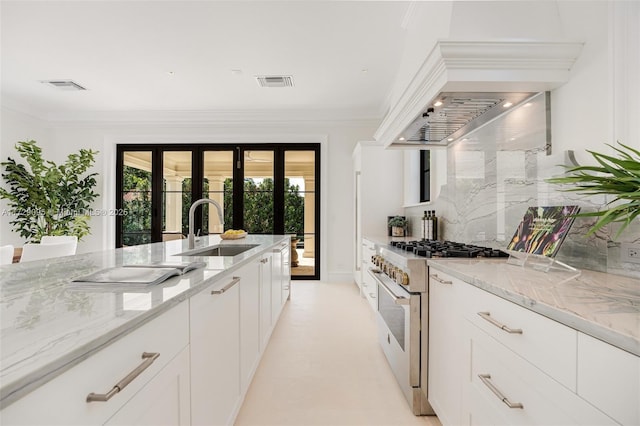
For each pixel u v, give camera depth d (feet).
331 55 10.69
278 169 17.11
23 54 10.69
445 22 4.83
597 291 3.03
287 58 10.93
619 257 3.88
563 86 4.76
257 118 16.74
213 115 16.69
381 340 8.00
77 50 10.43
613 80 3.99
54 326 1.98
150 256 5.84
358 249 14.42
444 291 4.79
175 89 13.69
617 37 3.95
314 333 9.23
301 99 14.84
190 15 8.57
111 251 6.87
